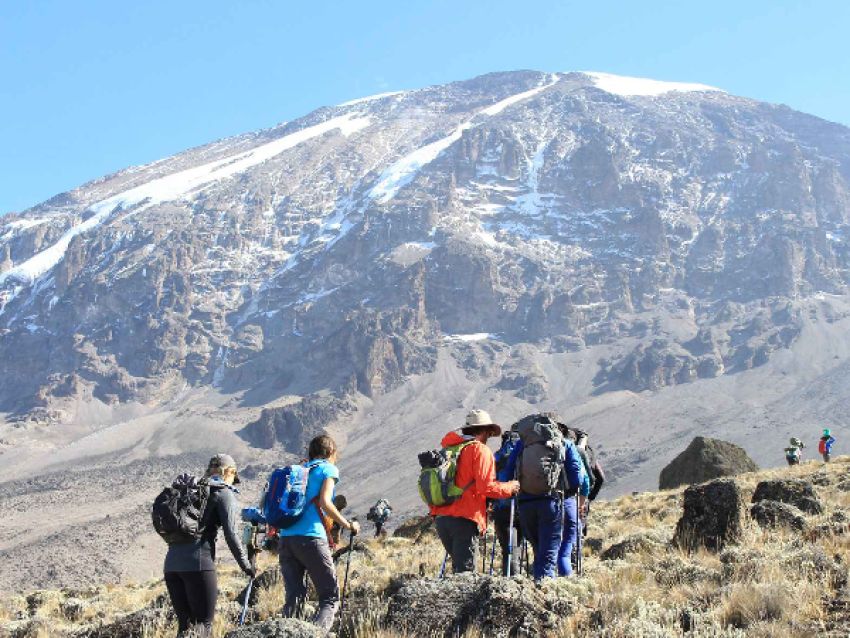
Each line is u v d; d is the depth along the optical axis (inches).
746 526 475.8
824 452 1369.3
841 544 421.1
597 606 325.4
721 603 313.6
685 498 503.2
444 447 379.9
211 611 335.6
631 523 816.9
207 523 336.5
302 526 336.5
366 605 323.3
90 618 603.8
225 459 358.6
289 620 289.6
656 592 358.3
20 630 495.5
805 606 296.8
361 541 954.7
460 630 293.3
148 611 449.4
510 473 403.9
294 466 346.0
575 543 440.8
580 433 464.1
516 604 298.4
